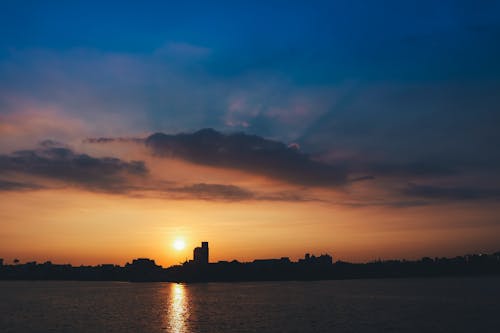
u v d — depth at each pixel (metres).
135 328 176.25
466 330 156.75
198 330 169.62
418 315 196.25
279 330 165.12
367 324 173.12
